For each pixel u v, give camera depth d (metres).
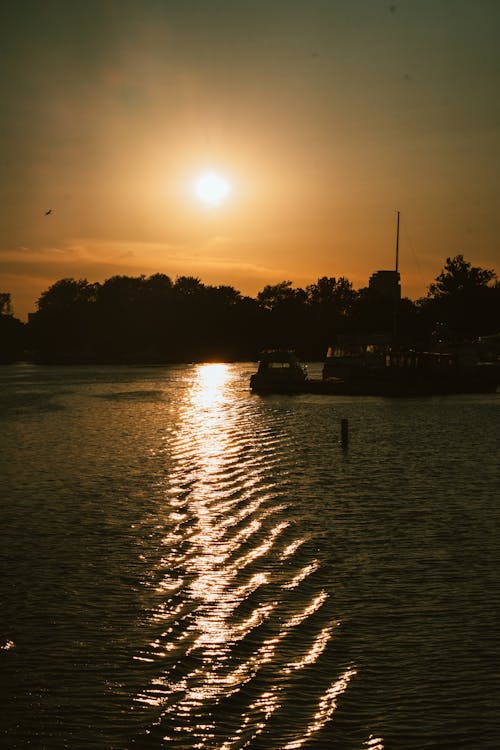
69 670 11.89
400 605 14.35
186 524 20.53
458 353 88.81
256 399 70.50
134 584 15.63
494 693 11.14
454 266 170.12
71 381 111.25
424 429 43.97
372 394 73.75
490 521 20.47
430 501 23.16
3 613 14.13
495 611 14.04
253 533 19.55
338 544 18.42
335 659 12.18
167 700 11.03
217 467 30.19
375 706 10.83
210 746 9.98
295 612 14.08
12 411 60.19
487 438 39.44
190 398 72.88
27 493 25.03
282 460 31.89
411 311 176.62
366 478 27.34
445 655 12.29
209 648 12.60
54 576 16.17
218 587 15.42
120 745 9.99
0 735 10.21
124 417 53.78
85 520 21.09
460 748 9.87
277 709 10.77
